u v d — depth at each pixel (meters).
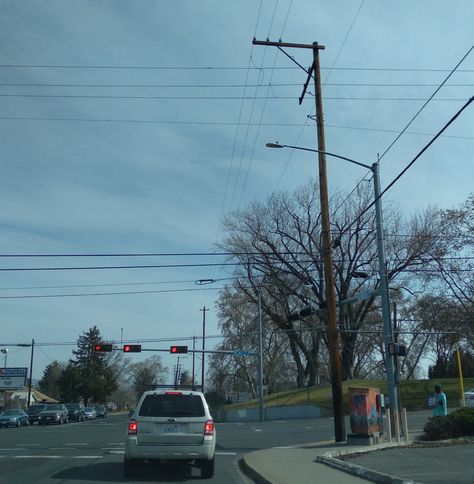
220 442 23.61
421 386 52.19
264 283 55.12
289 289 53.03
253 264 53.12
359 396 19.67
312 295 54.28
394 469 12.62
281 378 81.88
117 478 12.96
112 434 29.59
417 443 18.08
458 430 19.03
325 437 25.36
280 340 67.56
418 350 71.25
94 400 107.19
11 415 46.28
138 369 162.00
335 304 23.56
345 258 51.59
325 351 69.31
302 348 59.12
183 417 12.97
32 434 30.25
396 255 49.75
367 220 50.28
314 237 52.19
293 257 51.25
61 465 15.34
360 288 51.59
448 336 42.12
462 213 40.03
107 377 109.44
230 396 86.38
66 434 29.97
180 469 14.81
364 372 85.50
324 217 22.72
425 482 10.66
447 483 10.52
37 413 49.97
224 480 13.05
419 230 49.34
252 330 60.81
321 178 22.84
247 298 59.44
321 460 15.18
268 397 59.66
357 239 50.84
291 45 22.77
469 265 40.09
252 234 53.94
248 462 15.20
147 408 13.08
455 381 53.47
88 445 22.06
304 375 62.06
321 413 48.59
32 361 77.44
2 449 20.22
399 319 47.62
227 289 61.84
